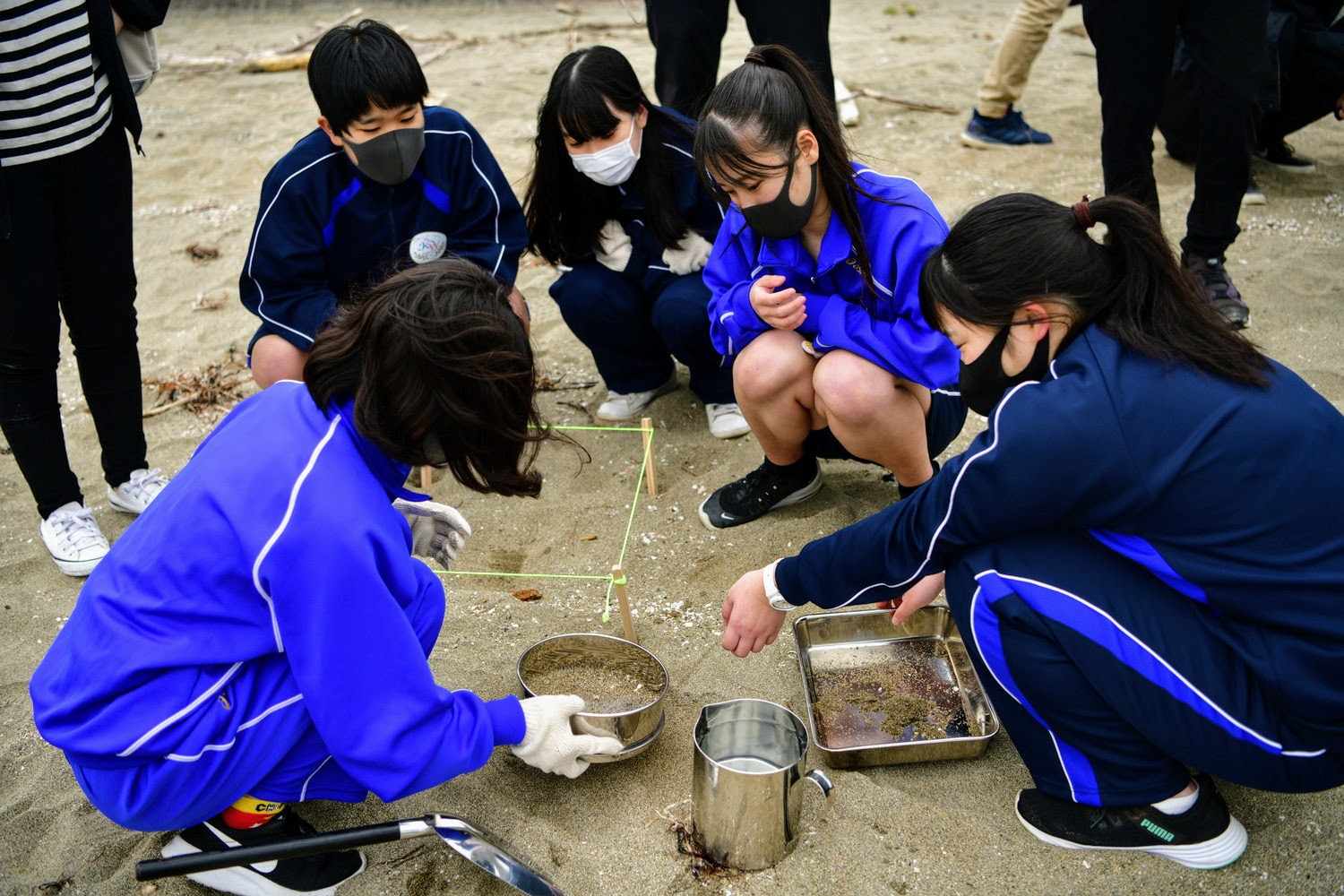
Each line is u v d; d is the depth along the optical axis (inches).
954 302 67.9
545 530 115.5
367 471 67.4
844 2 315.9
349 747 67.7
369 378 64.0
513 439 65.7
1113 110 137.8
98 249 107.9
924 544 73.1
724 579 106.4
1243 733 68.0
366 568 65.1
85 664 67.1
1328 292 147.3
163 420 138.6
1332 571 64.5
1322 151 193.0
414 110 104.6
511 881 72.9
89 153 103.6
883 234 93.9
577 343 150.6
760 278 101.5
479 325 62.7
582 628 101.1
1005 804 81.4
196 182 204.5
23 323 103.6
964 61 249.6
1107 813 76.4
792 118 86.9
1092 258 66.9
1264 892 74.0
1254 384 65.4
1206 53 130.0
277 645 67.6
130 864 80.0
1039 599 70.3
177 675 66.6
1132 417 64.8
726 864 77.5
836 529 111.3
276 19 311.7
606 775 85.7
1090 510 67.6
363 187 111.3
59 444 112.7
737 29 283.0
